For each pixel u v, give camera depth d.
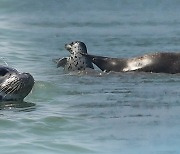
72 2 140.25
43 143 33.91
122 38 86.12
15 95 44.69
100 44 80.31
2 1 123.06
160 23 105.44
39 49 75.94
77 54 60.00
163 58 57.41
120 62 58.34
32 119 38.56
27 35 89.00
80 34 92.12
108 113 41.19
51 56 70.44
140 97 46.69
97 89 49.66
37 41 83.25
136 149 33.38
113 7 134.62
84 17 116.38
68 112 41.00
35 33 92.31
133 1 143.88
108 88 50.22
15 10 120.81
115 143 34.38
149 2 142.50
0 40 81.50
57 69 60.34
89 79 54.50
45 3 132.12
